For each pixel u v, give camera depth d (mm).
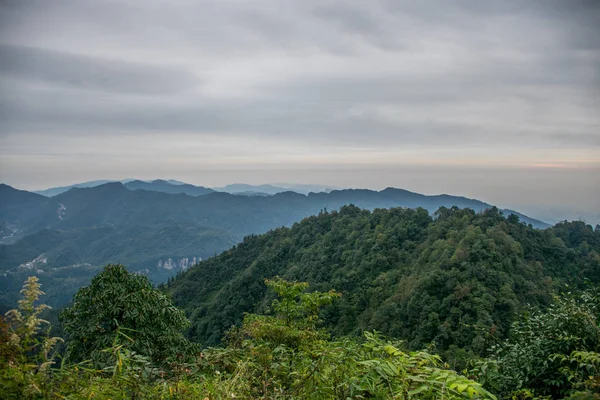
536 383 3279
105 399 2131
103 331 6418
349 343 3707
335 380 2441
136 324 6547
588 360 2861
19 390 1903
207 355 3402
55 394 1983
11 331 1989
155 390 2451
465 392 2121
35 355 2070
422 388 2078
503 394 3281
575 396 2312
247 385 2680
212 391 2527
